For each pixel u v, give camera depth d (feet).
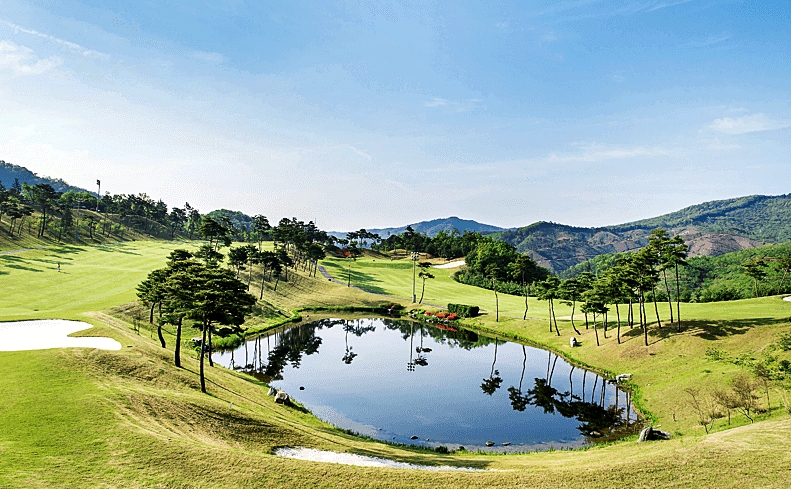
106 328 153.69
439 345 261.24
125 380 113.29
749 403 111.55
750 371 132.26
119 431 82.02
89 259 373.81
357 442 112.78
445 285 479.00
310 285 425.69
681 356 169.48
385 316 357.20
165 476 70.28
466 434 130.00
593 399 159.53
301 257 532.73
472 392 171.73
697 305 255.09
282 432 104.27
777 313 189.26
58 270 299.58
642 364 177.78
